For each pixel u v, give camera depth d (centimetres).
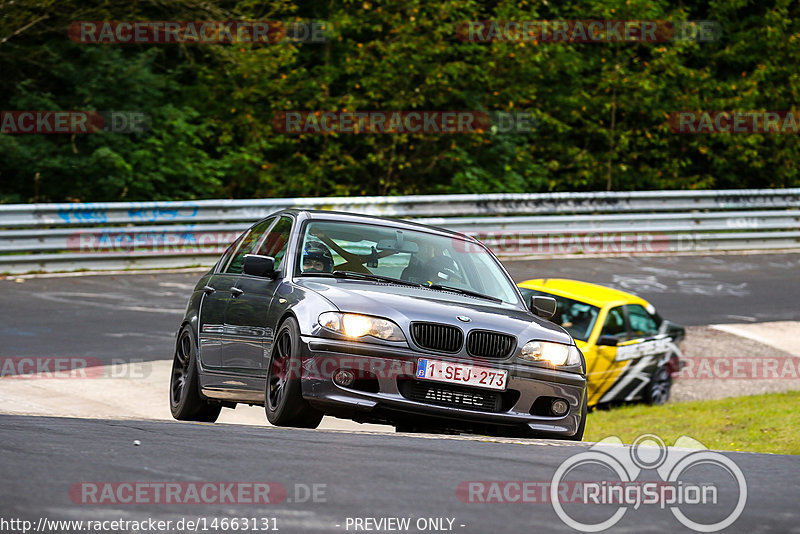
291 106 10100
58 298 5788
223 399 2881
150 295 6059
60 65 9150
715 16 12431
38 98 8869
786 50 12262
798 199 9494
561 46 11069
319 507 1326
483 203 8338
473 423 2494
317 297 2489
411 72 10394
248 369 2708
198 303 3122
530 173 10919
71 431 1956
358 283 2652
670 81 11931
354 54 10525
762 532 1312
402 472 1620
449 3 10462
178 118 9419
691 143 12000
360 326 2411
